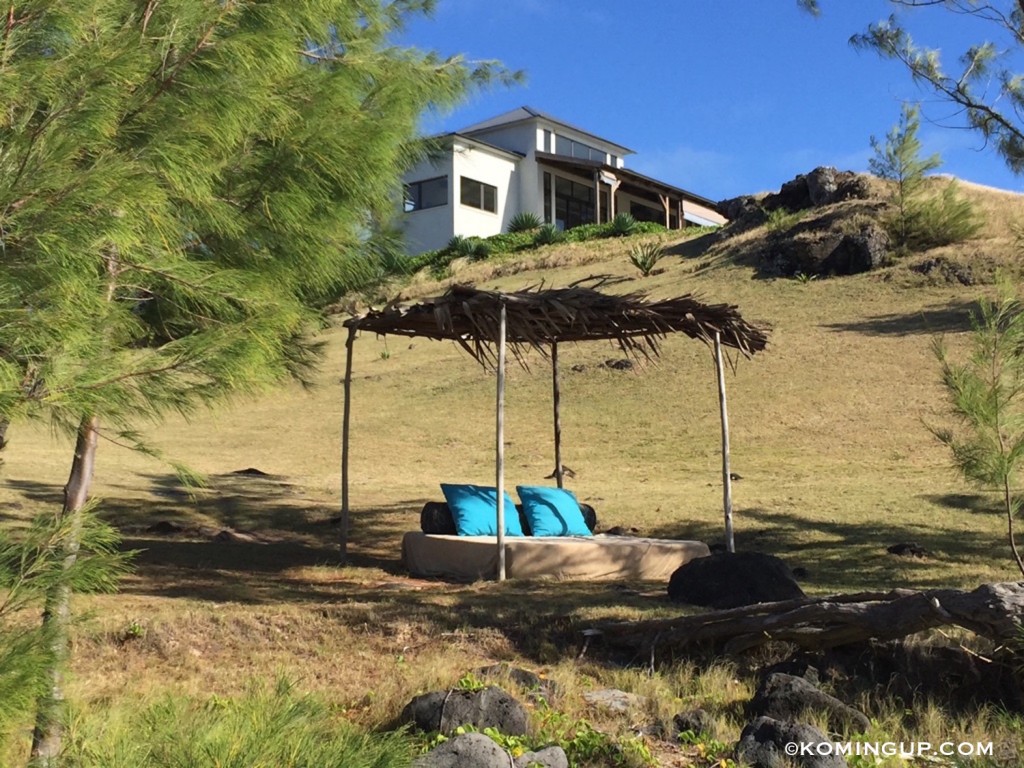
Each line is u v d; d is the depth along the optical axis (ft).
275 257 15.74
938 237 97.81
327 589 30.60
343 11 19.07
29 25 10.17
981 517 42.34
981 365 24.85
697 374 76.64
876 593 22.06
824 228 101.09
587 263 117.70
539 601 27.89
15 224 9.47
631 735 18.62
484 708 18.20
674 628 23.67
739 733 18.65
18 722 8.86
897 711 20.12
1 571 9.37
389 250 21.91
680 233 128.16
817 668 21.90
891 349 74.74
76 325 9.91
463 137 131.23
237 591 29.12
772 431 62.44
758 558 27.84
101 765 9.09
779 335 82.74
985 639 22.12
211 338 10.82
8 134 10.03
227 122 12.25
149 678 21.52
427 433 70.33
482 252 124.98
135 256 11.14
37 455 58.75
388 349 103.14
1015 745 17.71
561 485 43.37
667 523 43.27
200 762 9.06
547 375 82.38
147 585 29.40
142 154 11.12
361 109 17.53
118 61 10.32
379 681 21.89
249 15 14.35
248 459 64.49
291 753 9.40
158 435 72.54
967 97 36.17
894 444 57.31
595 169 139.44
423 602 27.40
